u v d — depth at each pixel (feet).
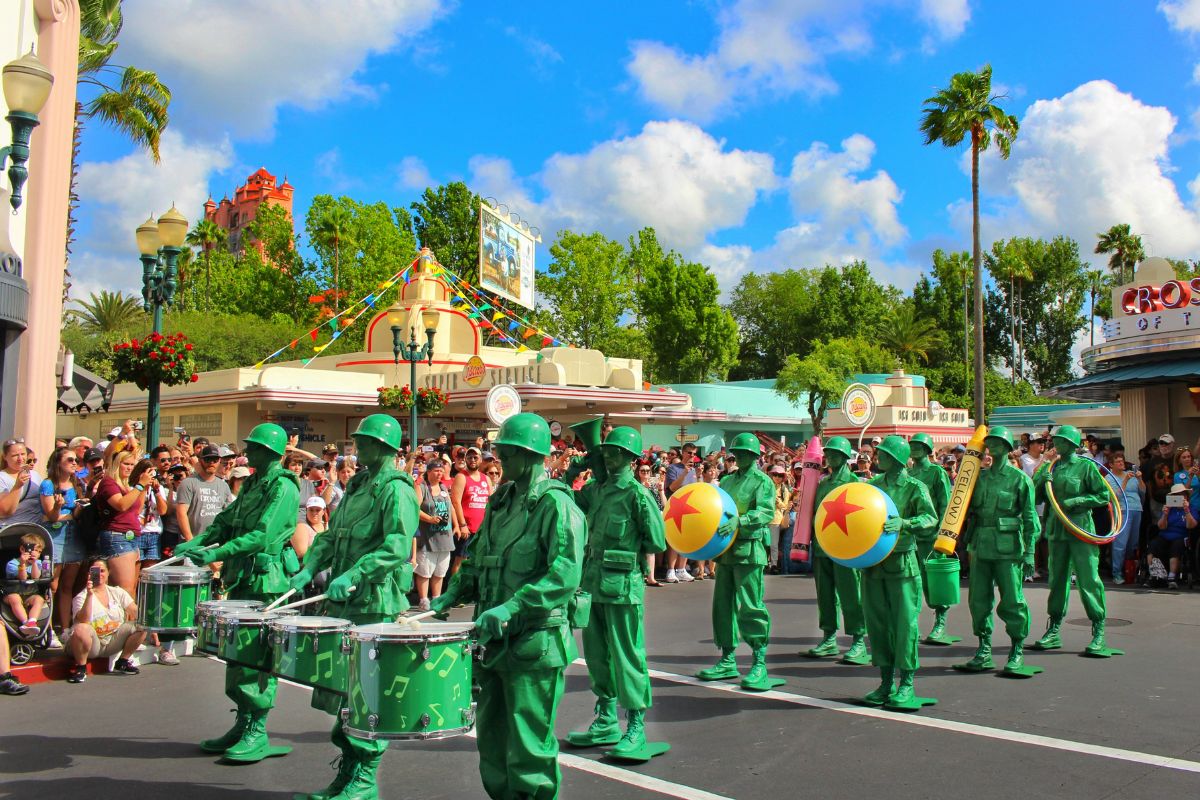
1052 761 20.17
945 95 113.19
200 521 33.06
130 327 148.25
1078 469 32.83
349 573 16.48
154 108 77.71
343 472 43.14
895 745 21.40
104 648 28.07
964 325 213.05
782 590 48.83
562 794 18.20
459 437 98.73
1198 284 65.26
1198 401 68.95
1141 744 21.40
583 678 28.76
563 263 181.47
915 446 34.09
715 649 33.01
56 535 29.58
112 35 76.23
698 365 189.06
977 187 113.29
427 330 65.92
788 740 21.86
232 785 18.49
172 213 44.50
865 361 186.09
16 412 40.16
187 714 23.89
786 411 151.94
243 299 190.08
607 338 179.93
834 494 24.86
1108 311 217.97
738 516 27.14
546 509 15.37
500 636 14.14
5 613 27.40
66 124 43.60
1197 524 47.96
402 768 19.92
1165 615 40.09
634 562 21.27
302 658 15.49
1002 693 26.48
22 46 41.01
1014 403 188.24
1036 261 218.59
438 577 40.27
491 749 15.38
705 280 189.88
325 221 168.55
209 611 17.51
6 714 23.85
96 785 18.47
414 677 13.28
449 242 178.91
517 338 162.09
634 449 21.62
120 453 30.40
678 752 20.99
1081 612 41.57
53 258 42.65
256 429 21.34
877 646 25.14
